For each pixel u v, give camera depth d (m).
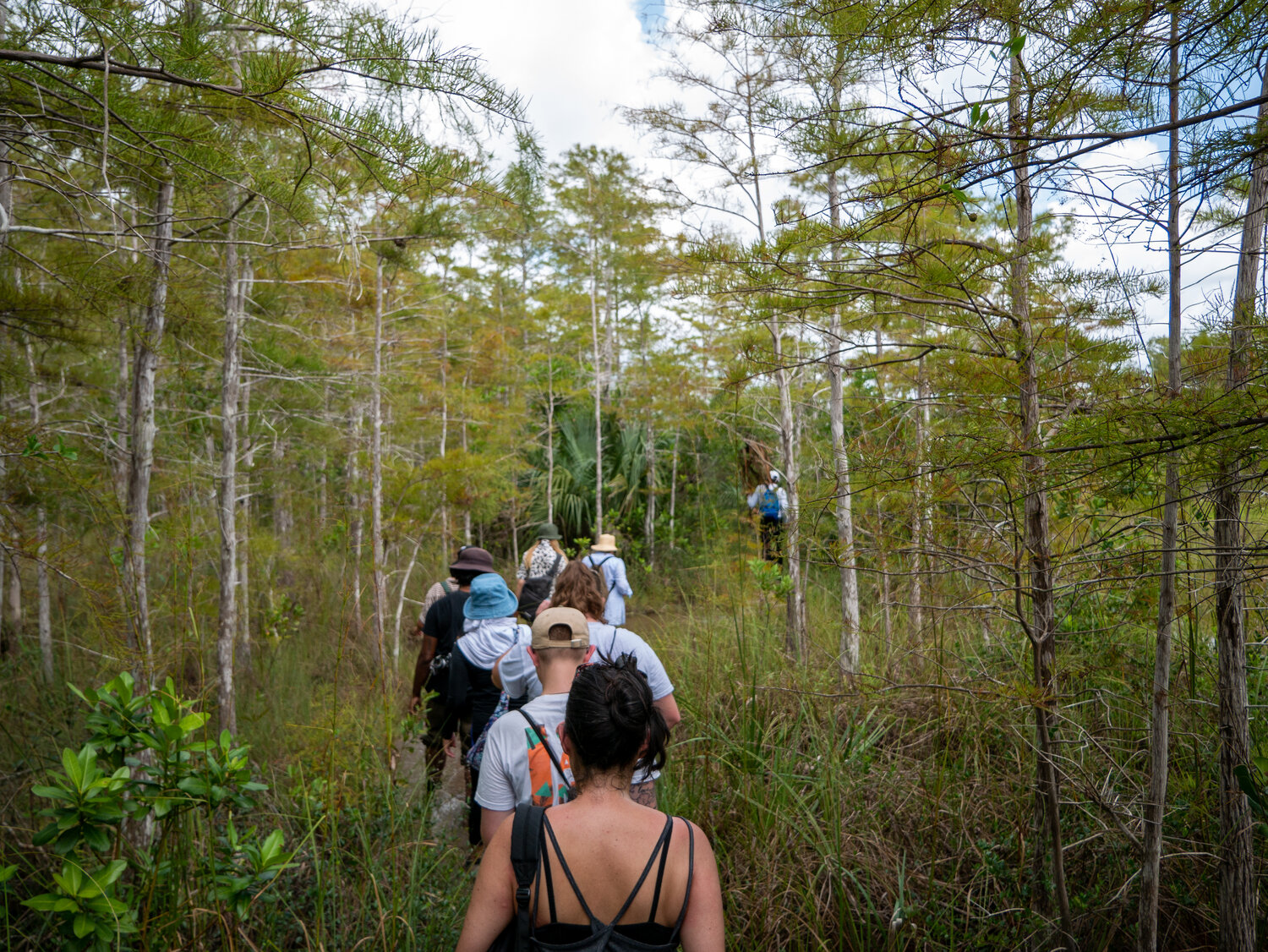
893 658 4.24
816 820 3.37
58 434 4.05
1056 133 2.12
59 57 1.99
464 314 11.39
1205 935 2.80
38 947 2.75
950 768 3.50
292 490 9.75
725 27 2.90
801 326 3.65
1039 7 2.02
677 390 8.27
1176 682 3.29
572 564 3.25
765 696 4.20
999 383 2.55
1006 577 2.71
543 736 2.29
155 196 3.62
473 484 9.43
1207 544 2.69
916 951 2.82
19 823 3.49
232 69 2.21
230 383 5.79
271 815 3.73
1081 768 2.90
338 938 2.90
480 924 1.48
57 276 3.38
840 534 3.27
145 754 3.57
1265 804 2.23
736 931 2.98
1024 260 2.64
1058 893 2.66
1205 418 1.77
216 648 5.61
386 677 4.40
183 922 2.65
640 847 1.49
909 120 2.15
